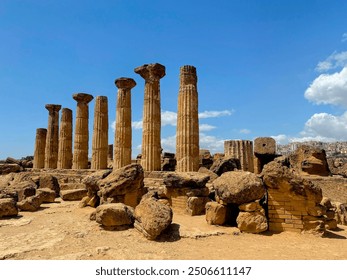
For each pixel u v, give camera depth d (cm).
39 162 3484
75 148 2888
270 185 1054
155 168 2058
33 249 802
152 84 2108
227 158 2516
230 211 1109
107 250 798
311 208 1015
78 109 2941
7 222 1157
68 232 983
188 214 1355
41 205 1631
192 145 1881
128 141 2325
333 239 974
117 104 2361
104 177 1493
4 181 2339
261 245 878
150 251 796
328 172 2308
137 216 1009
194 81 1962
